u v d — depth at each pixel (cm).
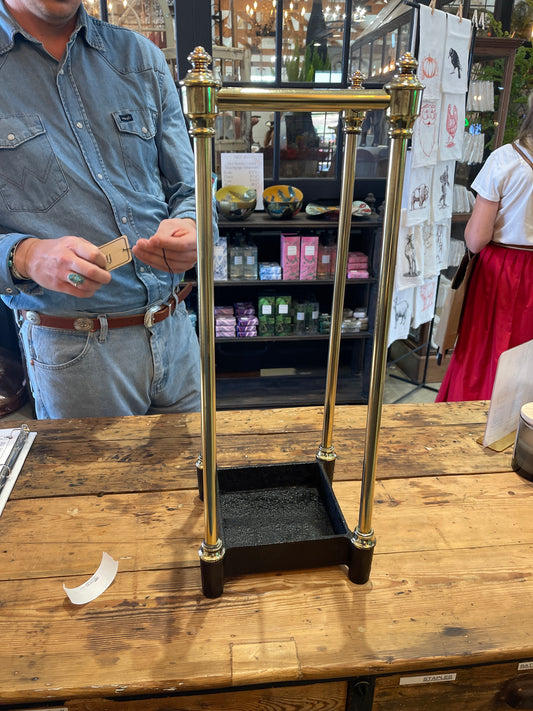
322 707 72
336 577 81
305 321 285
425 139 239
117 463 108
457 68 247
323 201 272
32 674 65
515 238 199
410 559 84
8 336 312
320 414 130
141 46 131
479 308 214
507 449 115
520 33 354
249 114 258
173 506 96
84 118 123
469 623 73
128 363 138
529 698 75
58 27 116
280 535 83
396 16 250
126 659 67
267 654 68
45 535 88
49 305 127
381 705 73
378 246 269
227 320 277
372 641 70
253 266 271
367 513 76
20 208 120
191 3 230
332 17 244
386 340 66
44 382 136
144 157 133
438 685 73
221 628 72
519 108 356
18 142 116
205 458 68
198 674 66
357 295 308
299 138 269
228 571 78
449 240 300
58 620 73
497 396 111
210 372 63
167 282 142
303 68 252
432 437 120
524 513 95
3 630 71
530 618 74
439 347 226
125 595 77
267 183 274
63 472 105
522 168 187
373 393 68
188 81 53
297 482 96
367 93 58
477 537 89
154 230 137
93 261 103
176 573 81
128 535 88
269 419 127
